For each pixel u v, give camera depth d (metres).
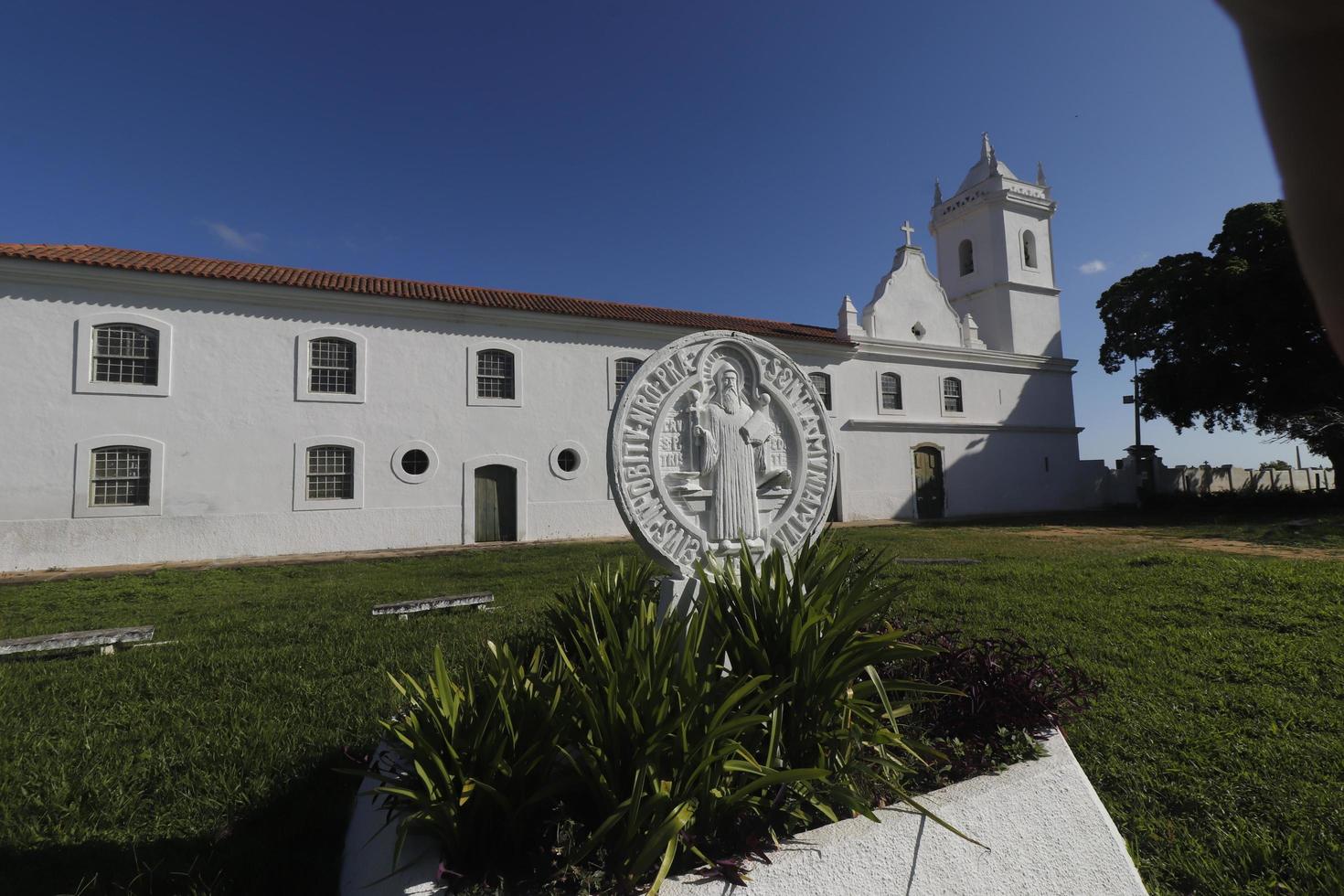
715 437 3.91
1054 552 12.08
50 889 2.62
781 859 2.03
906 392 23.78
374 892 2.10
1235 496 24.62
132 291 13.54
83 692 4.74
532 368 17.67
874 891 2.11
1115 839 2.57
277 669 5.29
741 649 2.82
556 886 1.97
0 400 12.41
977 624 6.29
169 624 7.32
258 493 14.40
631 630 2.70
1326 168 0.65
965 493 24.42
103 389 13.17
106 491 13.23
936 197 30.20
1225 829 2.87
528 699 2.48
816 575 3.30
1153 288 24.53
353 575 11.20
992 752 2.70
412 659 5.43
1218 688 4.47
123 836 2.97
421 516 16.02
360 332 15.74
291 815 3.13
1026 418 26.28
